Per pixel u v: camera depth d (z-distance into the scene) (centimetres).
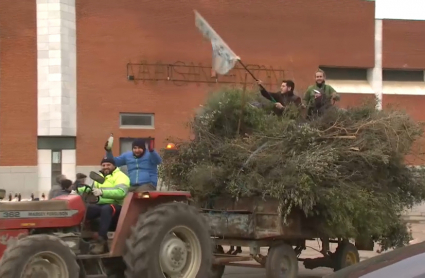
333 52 2198
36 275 609
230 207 870
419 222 2009
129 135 1970
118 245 705
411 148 927
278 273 835
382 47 2258
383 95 2244
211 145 895
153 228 700
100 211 739
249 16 2111
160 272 697
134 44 1991
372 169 895
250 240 847
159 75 2009
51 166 1891
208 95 995
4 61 1881
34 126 1891
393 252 402
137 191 745
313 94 1004
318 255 1222
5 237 650
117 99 1969
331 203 811
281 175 812
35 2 1897
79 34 1934
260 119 902
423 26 2291
